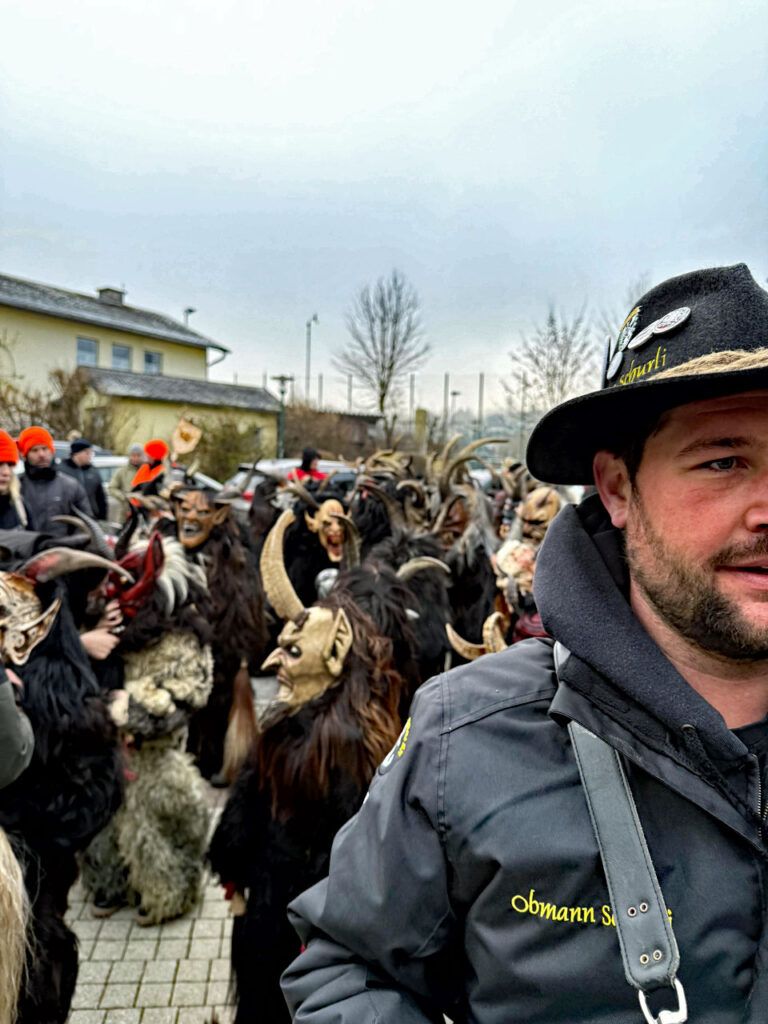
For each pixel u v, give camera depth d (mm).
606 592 923
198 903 3010
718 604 808
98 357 25234
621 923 764
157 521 3844
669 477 849
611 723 847
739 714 899
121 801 2125
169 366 28281
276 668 1934
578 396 912
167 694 2586
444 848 900
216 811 3613
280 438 23000
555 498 2953
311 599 4668
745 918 774
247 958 1874
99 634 2396
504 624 2887
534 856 816
